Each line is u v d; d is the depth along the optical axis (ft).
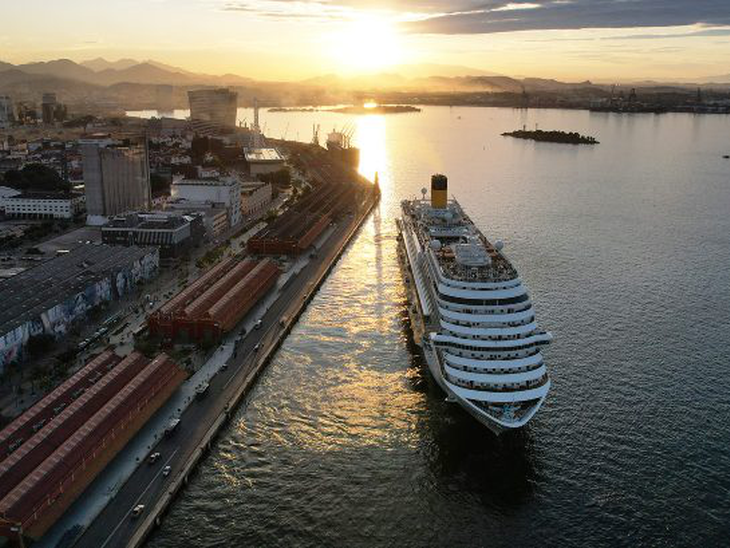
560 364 586.45
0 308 605.31
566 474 437.17
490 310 512.22
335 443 479.00
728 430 483.10
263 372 588.50
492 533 389.60
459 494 423.23
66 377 548.31
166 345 621.31
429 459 458.09
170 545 379.96
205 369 580.30
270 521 399.85
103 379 500.33
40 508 372.17
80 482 404.77
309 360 613.11
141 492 409.69
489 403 459.32
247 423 505.25
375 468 449.48
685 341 637.30
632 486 423.64
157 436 470.80
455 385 470.39
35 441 420.77
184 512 405.80
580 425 489.67
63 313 629.92
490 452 463.83
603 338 644.27
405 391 552.82
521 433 475.72
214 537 386.73
